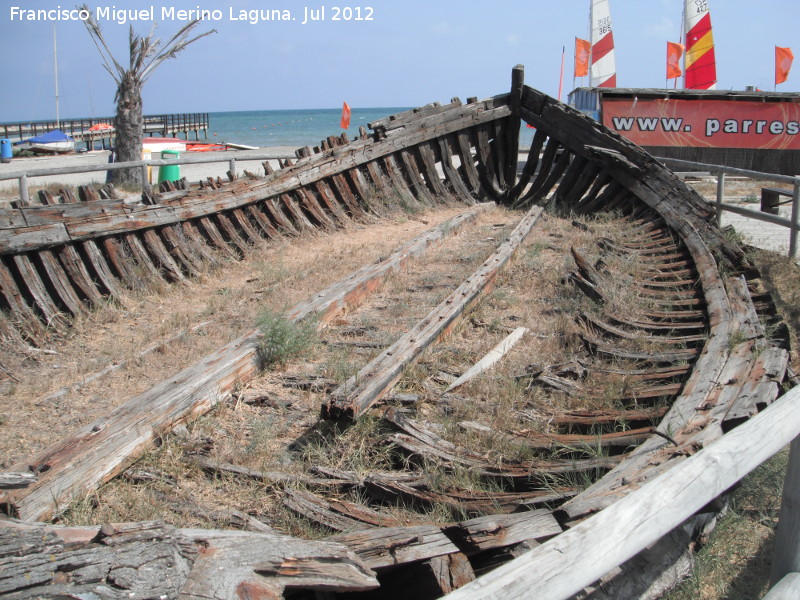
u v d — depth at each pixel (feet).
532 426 15.93
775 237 41.06
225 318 24.25
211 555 7.86
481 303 25.30
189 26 62.95
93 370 19.60
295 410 17.40
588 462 13.39
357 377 17.37
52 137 128.98
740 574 11.75
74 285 24.54
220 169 78.84
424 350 20.15
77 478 13.23
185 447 15.26
